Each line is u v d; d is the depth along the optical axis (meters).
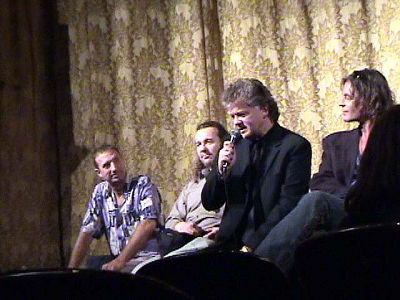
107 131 5.68
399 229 2.07
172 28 5.69
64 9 5.86
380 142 2.55
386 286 2.14
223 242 3.55
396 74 5.02
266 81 5.41
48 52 5.90
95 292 1.70
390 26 5.07
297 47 5.37
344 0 5.27
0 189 5.54
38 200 5.68
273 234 3.17
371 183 2.53
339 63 5.22
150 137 5.62
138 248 4.40
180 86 5.62
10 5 5.78
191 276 2.44
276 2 5.46
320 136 5.26
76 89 5.74
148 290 1.71
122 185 4.66
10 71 5.68
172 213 4.68
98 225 4.74
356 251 2.14
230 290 2.45
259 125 3.58
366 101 3.87
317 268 2.23
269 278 2.42
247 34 5.47
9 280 1.67
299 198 3.42
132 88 5.68
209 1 5.63
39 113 5.77
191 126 5.54
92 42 5.76
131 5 5.75
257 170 3.56
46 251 5.66
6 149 5.60
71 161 5.72
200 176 4.70
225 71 5.54
